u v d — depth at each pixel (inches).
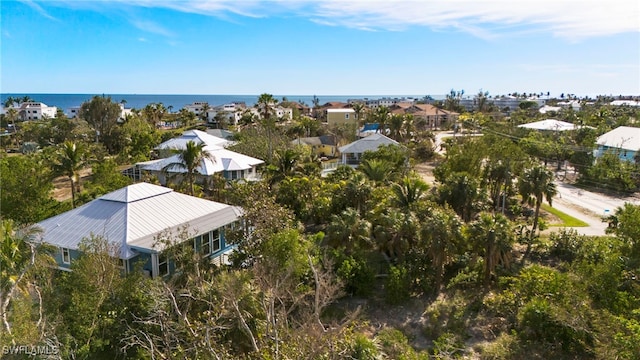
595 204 1813.5
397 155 2020.2
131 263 973.2
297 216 1499.8
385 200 1315.2
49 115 5659.5
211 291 802.8
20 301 746.2
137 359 693.9
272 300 690.2
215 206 1251.8
